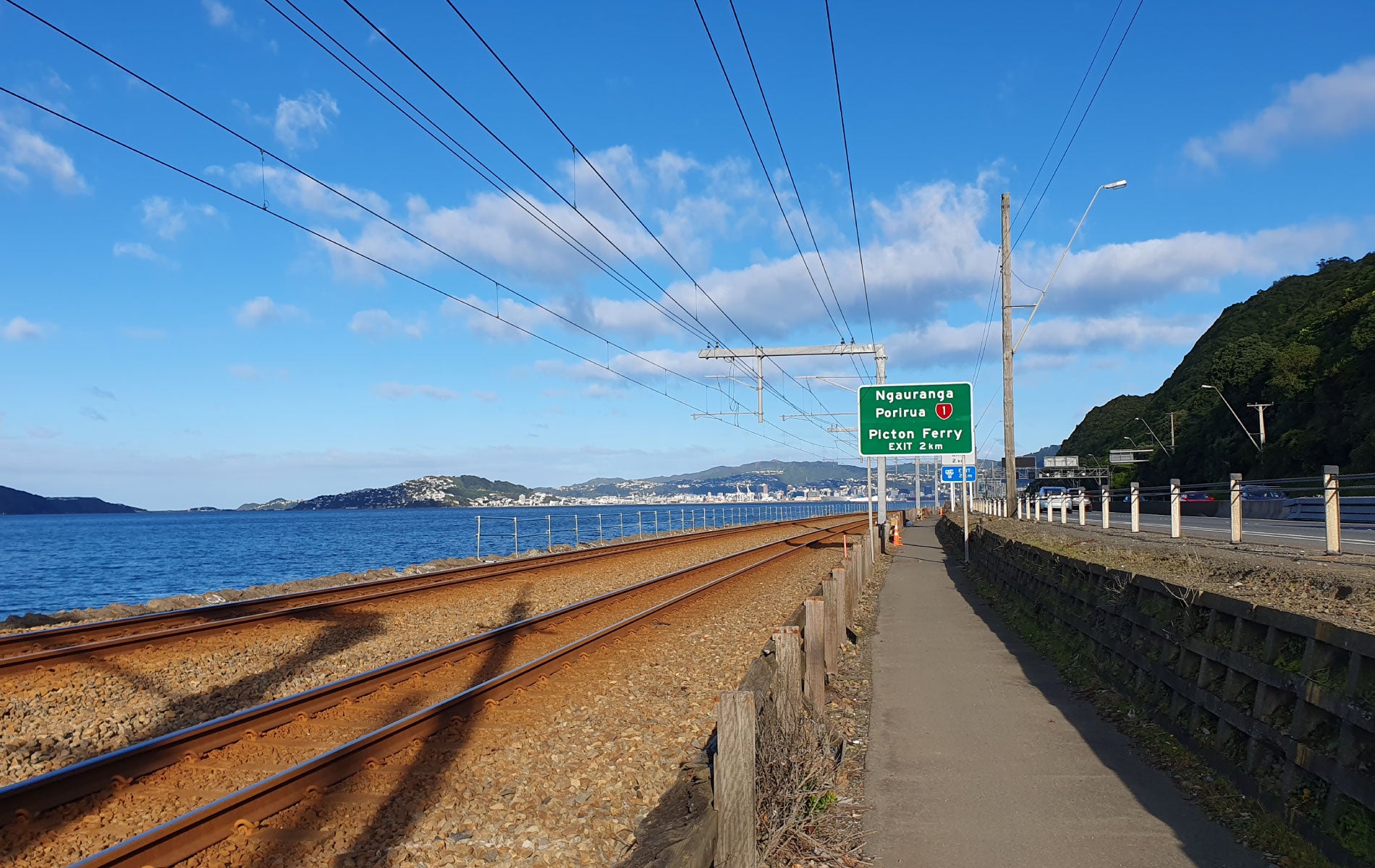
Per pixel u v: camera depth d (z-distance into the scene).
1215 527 27.77
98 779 6.66
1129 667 9.41
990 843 5.93
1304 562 11.53
